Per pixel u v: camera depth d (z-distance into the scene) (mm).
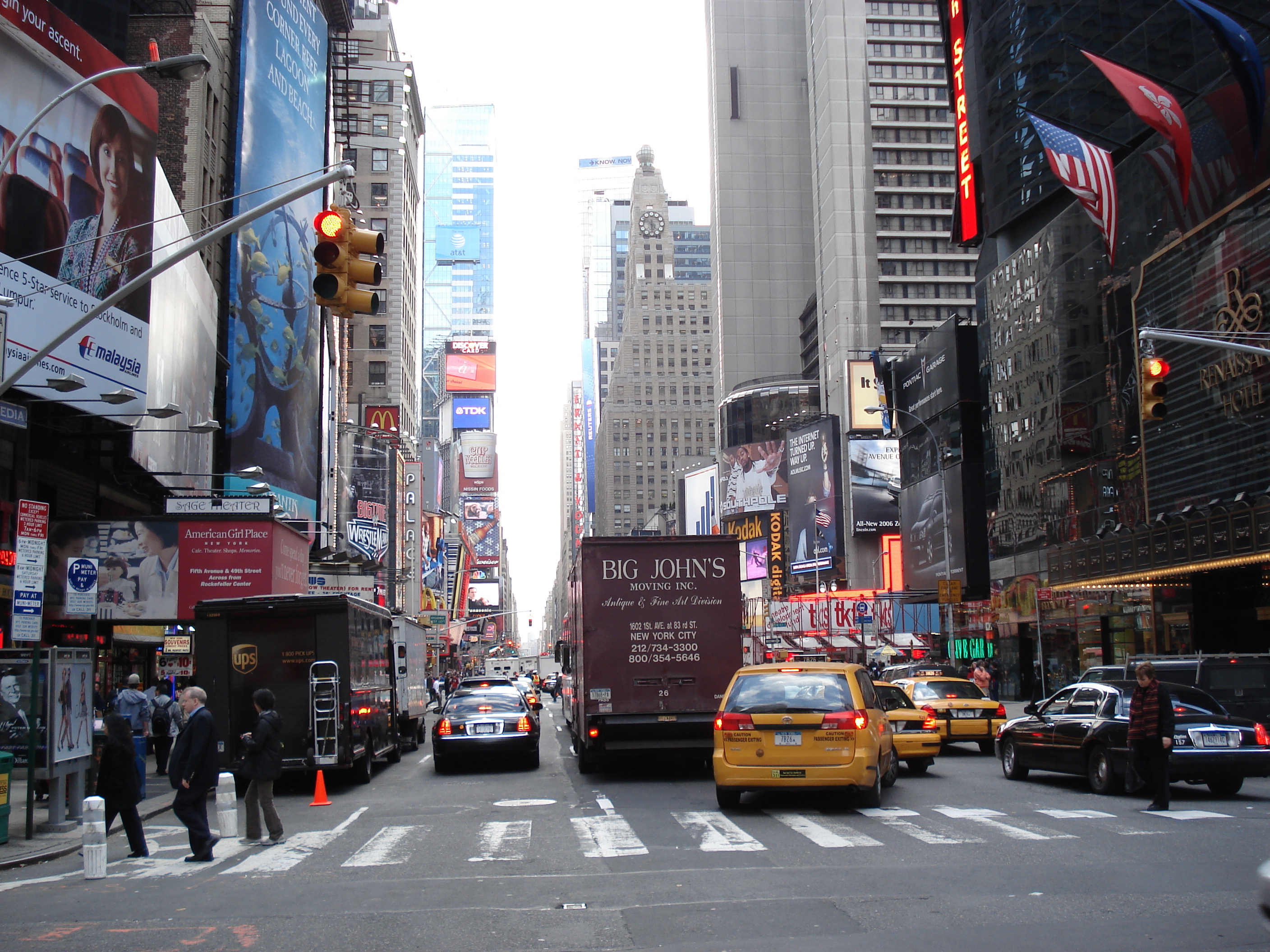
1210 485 37844
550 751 27703
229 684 19344
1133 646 45406
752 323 140125
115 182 26547
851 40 112375
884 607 50562
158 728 23141
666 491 196125
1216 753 14883
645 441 197875
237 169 43844
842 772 13773
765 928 7898
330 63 59031
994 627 58031
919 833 12258
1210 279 38094
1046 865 10172
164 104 40562
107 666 32781
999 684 56750
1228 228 37000
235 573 29094
